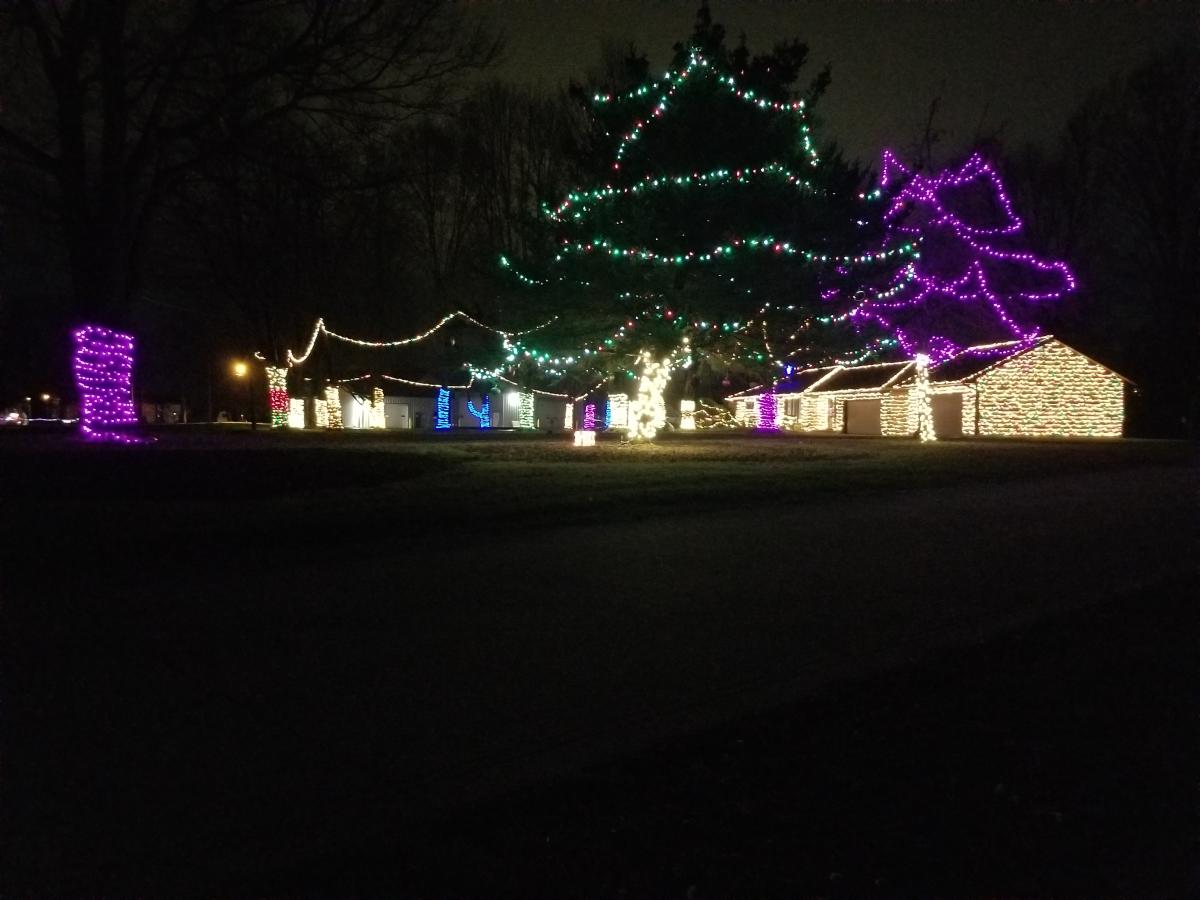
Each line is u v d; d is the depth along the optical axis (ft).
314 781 15.38
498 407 192.75
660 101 82.99
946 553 33.65
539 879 12.79
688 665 21.24
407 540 35.32
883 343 102.27
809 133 86.53
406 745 16.76
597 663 21.34
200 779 15.40
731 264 80.23
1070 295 139.03
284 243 102.89
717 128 81.15
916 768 16.10
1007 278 138.82
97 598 26.30
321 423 163.12
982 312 139.74
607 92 96.37
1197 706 18.80
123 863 13.03
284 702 18.76
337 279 138.00
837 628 24.16
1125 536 36.81
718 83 82.53
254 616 24.80
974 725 17.89
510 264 88.63
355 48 55.01
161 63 56.08
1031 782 15.61
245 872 12.85
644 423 96.68
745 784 15.48
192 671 20.49
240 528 34.81
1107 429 124.77
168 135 59.57
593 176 89.10
